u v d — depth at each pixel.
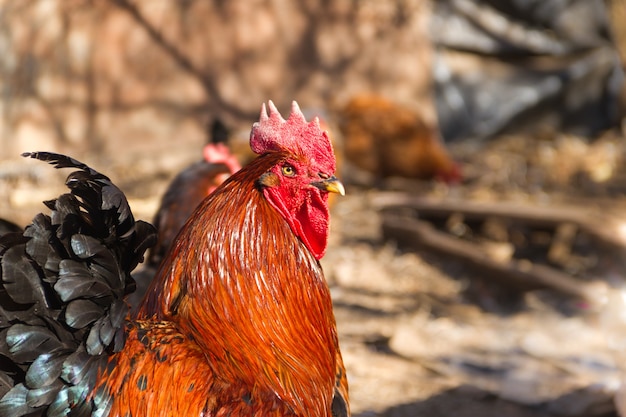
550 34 12.15
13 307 2.62
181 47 11.02
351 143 10.48
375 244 8.35
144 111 10.95
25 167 9.19
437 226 8.85
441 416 5.31
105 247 2.70
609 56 12.22
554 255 7.96
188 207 3.62
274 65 11.44
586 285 7.14
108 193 2.67
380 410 5.35
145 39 10.88
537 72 12.13
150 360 2.64
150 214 7.61
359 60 11.73
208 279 2.71
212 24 11.12
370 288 7.36
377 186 10.48
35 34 10.42
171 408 2.59
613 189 10.02
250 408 2.63
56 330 2.64
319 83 11.62
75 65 10.62
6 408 2.56
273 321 2.73
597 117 12.28
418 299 7.16
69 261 2.63
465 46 12.02
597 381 5.76
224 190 2.81
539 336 6.49
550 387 5.71
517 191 10.05
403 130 10.38
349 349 6.16
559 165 10.88
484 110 12.03
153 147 11.04
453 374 5.86
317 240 2.92
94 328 2.63
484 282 7.49
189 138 11.16
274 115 2.90
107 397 2.62
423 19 11.87
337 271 7.64
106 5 10.66
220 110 11.27
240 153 7.88
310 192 2.85
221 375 2.66
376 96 11.28
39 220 2.65
